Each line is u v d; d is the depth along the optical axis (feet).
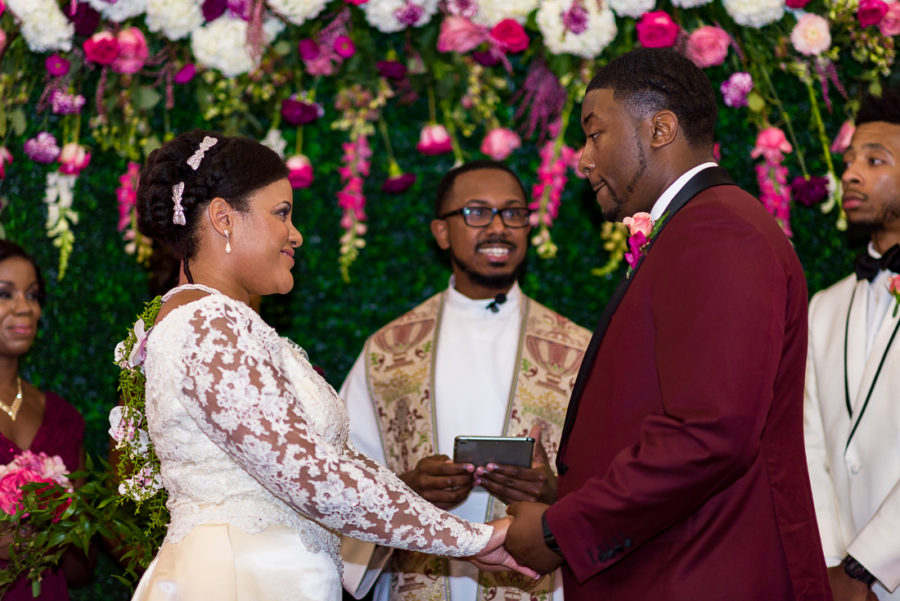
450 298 10.27
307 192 12.27
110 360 12.12
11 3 10.63
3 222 12.06
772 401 6.48
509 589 9.21
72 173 11.39
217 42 10.58
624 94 6.79
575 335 9.95
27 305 10.05
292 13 10.50
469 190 10.01
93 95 11.84
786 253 6.43
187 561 6.25
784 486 6.39
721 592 6.11
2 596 8.95
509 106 12.16
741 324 5.84
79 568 10.36
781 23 11.01
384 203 12.35
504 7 10.54
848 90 12.00
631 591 6.39
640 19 11.00
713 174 6.65
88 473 8.21
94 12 10.77
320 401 6.70
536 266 12.26
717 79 11.99
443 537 6.57
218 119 12.04
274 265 6.79
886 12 10.62
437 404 9.68
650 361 6.40
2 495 8.88
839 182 11.52
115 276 12.18
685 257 6.17
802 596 6.17
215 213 6.61
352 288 12.32
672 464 5.82
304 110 11.21
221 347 6.11
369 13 10.62
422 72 11.35
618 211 7.02
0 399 9.88
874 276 9.61
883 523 8.50
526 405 9.56
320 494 6.18
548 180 11.55
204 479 6.39
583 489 6.27
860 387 9.32
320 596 6.48
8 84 11.25
